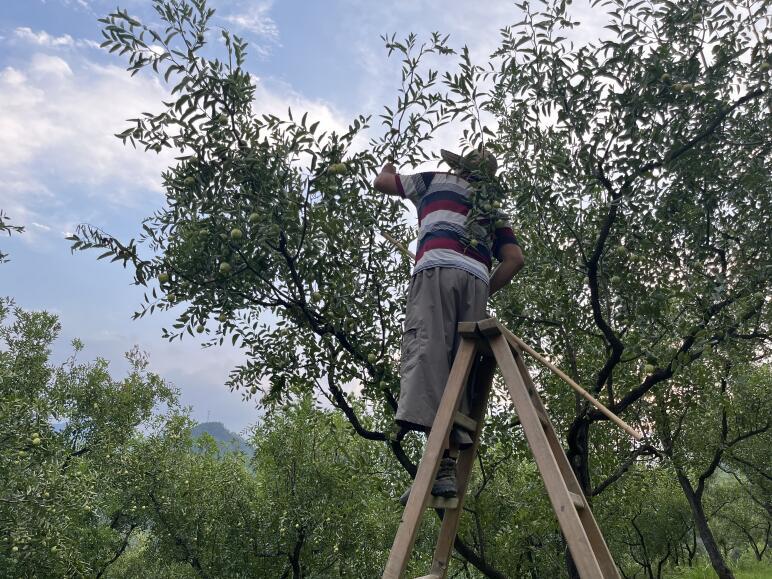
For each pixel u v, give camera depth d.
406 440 7.11
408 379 2.75
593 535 2.62
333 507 14.49
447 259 2.95
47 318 17.94
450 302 2.88
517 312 6.47
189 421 19.12
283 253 4.32
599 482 8.06
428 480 2.43
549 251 5.37
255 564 15.74
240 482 16.72
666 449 10.66
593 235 5.52
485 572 6.79
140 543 21.58
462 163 3.49
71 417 19.92
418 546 13.68
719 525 34.00
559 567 11.30
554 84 4.70
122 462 17.42
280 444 15.45
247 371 5.74
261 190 4.03
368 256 5.42
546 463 2.31
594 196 5.45
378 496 14.55
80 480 11.80
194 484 17.08
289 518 14.63
